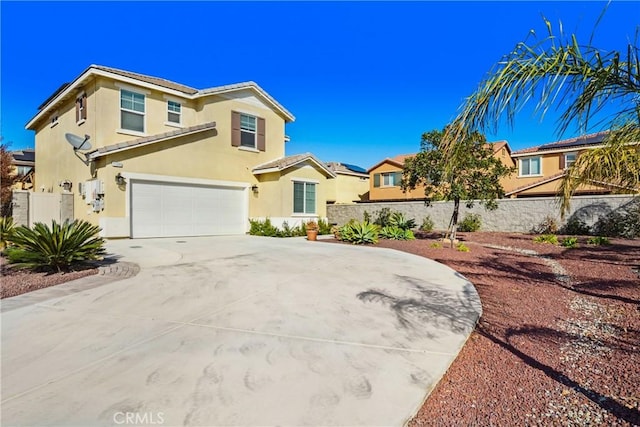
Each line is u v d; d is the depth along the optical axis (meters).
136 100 15.01
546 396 3.10
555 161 25.69
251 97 18.72
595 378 3.37
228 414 2.76
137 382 3.23
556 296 6.37
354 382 3.27
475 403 3.01
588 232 16.70
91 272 7.72
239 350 3.94
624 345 4.11
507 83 3.60
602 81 3.53
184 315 5.11
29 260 7.59
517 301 6.06
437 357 3.81
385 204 23.59
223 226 17.34
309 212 19.28
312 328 4.63
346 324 4.79
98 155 12.99
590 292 6.59
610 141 4.67
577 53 3.48
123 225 13.76
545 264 9.73
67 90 15.51
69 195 15.69
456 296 6.23
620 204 15.95
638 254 10.77
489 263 9.90
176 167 15.48
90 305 5.54
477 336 4.55
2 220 11.44
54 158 18.14
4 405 2.86
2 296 5.98
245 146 18.41
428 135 12.91
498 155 26.77
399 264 9.38
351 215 24.98
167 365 3.57
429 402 3.04
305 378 3.33
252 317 5.04
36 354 3.81
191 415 2.74
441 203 21.62
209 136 16.78
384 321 4.93
